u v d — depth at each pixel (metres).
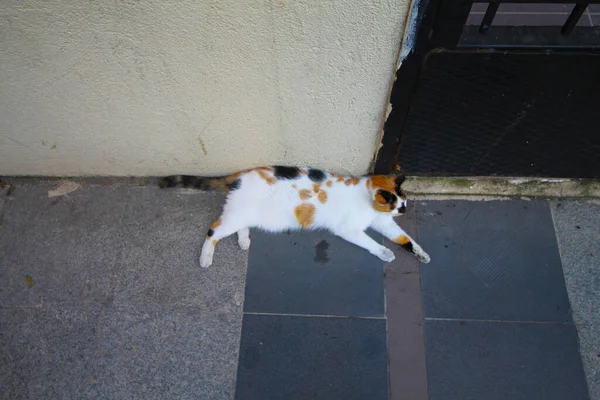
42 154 2.64
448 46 1.90
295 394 2.29
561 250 2.62
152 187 2.84
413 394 2.28
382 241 2.69
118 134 2.47
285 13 1.75
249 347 2.39
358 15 1.76
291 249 2.66
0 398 2.27
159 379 2.32
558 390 2.28
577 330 2.41
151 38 1.87
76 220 2.75
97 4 1.72
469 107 2.25
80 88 2.15
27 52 1.95
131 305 2.50
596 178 2.73
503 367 2.33
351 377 2.32
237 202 2.51
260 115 2.31
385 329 2.43
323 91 2.15
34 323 2.46
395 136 2.44
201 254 2.60
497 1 1.79
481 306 2.48
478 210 2.75
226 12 1.75
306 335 2.42
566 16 2.65
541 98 2.18
